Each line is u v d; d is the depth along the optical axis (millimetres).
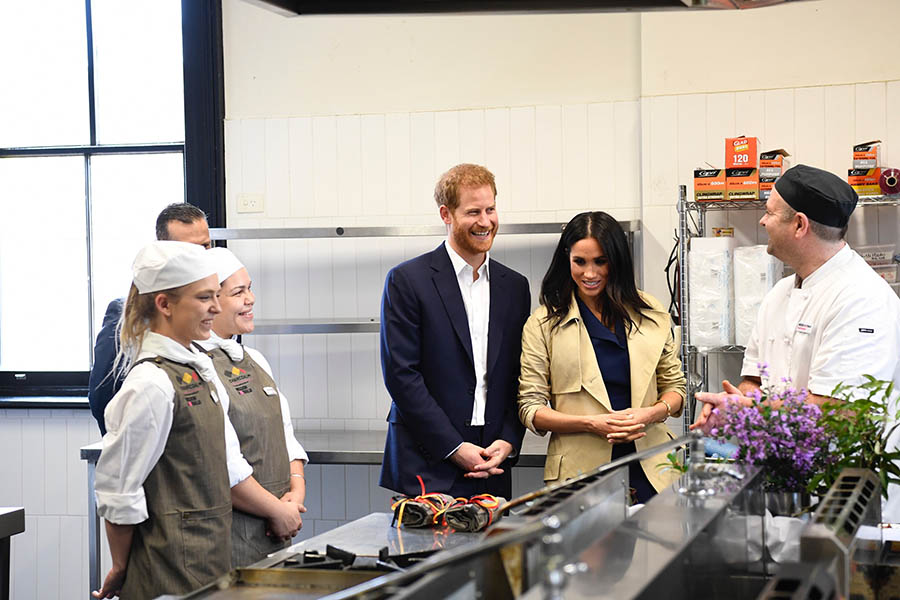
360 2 1912
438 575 1165
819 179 2430
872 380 1920
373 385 3945
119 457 2041
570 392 2861
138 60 4215
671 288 3607
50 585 4109
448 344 2838
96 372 2848
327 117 3947
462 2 1909
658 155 3629
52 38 4266
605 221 2875
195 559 2098
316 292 3969
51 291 4293
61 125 4277
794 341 2533
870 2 3453
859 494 1472
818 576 1063
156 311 2182
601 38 3768
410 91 3898
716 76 3578
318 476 3965
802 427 1712
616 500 1410
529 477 3783
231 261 2602
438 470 2791
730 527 1449
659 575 1113
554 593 888
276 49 3973
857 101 3477
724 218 3600
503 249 3852
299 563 1745
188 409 2117
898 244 3430
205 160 4000
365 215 3934
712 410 2010
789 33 3518
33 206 4293
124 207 4246
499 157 3846
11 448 4121
